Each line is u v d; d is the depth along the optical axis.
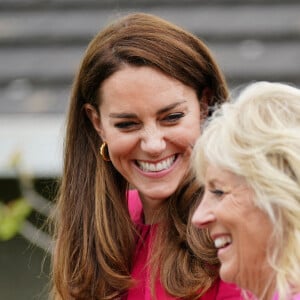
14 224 19.97
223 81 13.65
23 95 22.38
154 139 13.01
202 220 10.66
